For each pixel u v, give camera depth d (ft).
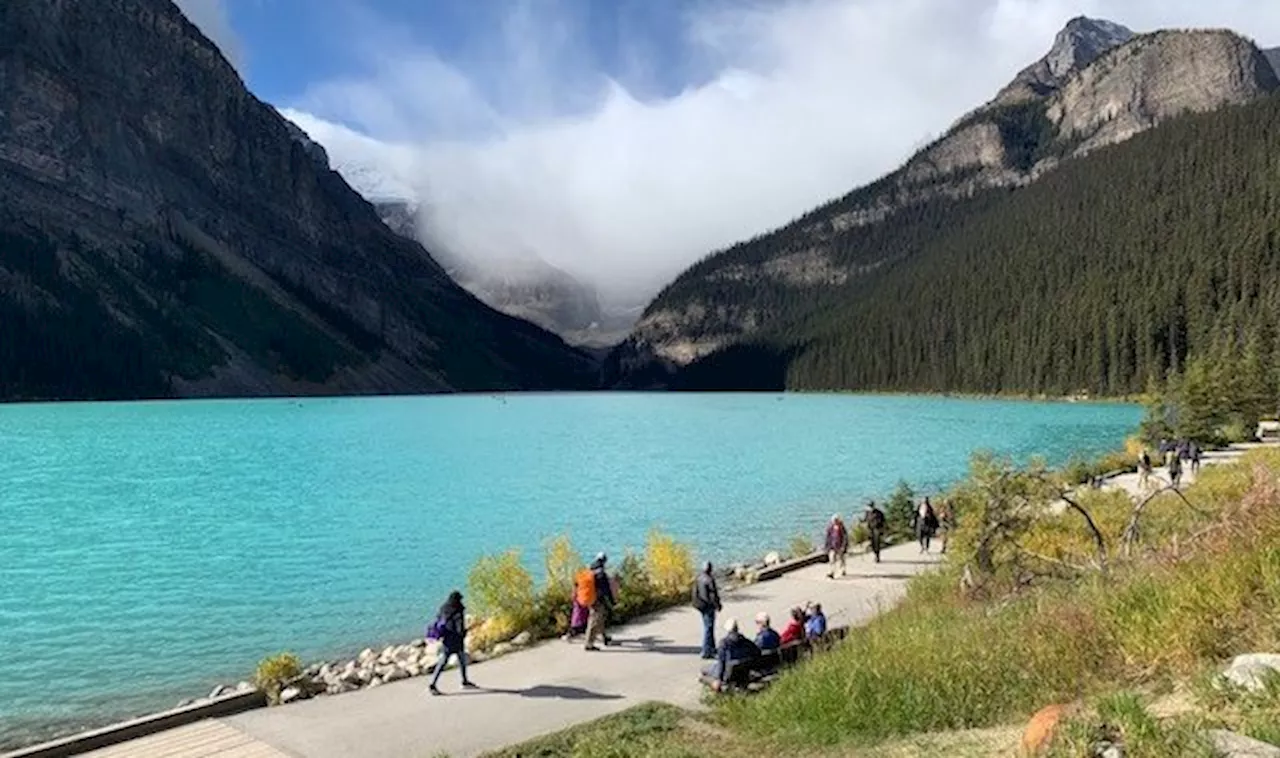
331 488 175.01
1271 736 19.34
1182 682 25.58
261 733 40.14
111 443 275.39
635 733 37.40
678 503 152.05
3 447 260.42
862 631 47.37
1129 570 38.45
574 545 113.29
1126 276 541.34
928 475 189.98
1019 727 27.04
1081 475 139.44
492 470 208.44
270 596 86.38
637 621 61.93
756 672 44.47
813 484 177.06
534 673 49.14
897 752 27.37
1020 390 540.11
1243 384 227.81
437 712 42.70
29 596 86.94
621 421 419.95
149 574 97.50
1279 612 26.30
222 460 231.09
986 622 38.78
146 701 57.11
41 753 37.91
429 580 93.50
